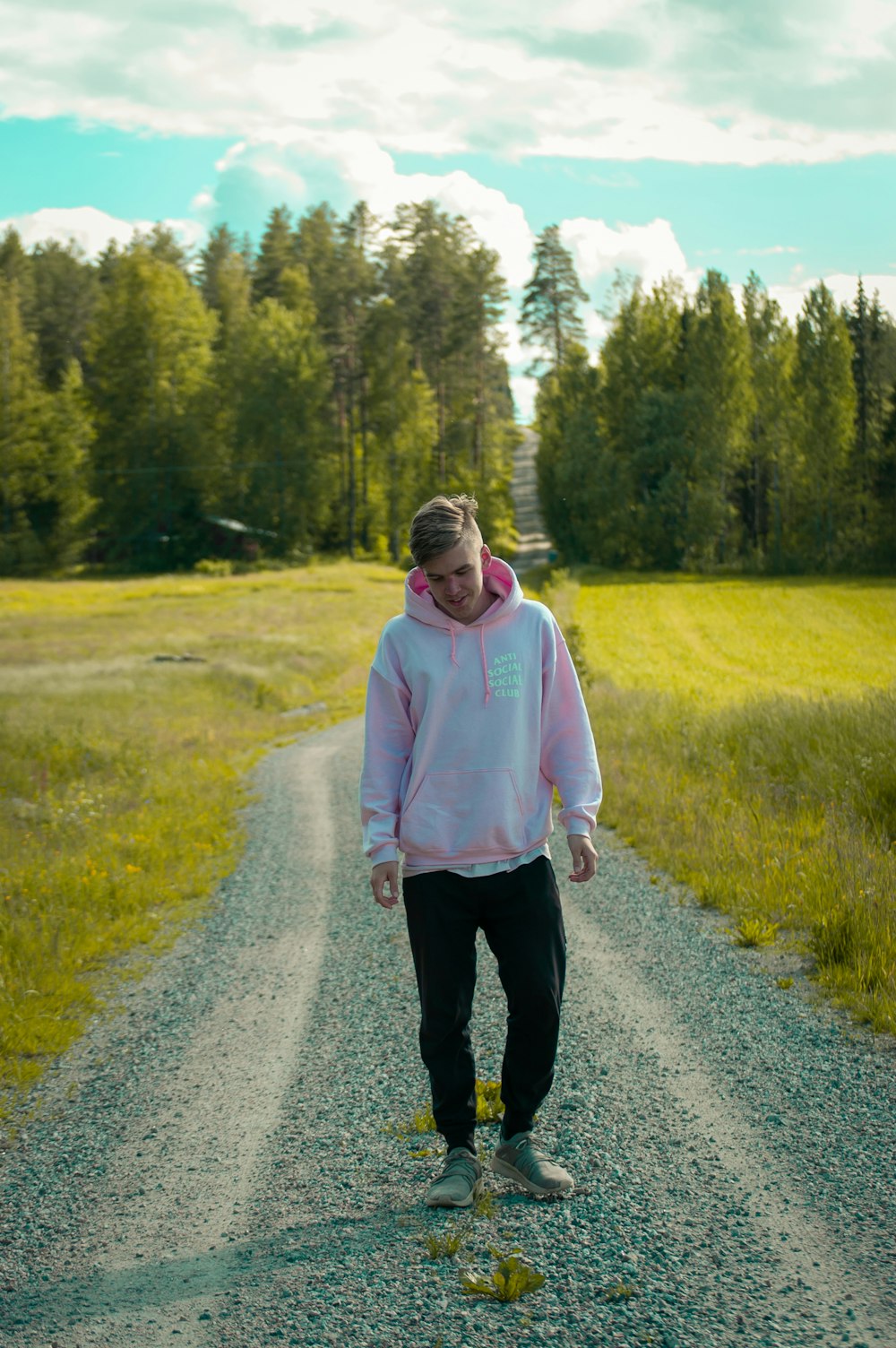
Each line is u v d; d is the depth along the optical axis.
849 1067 3.94
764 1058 4.11
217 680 27.06
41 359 98.00
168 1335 2.55
